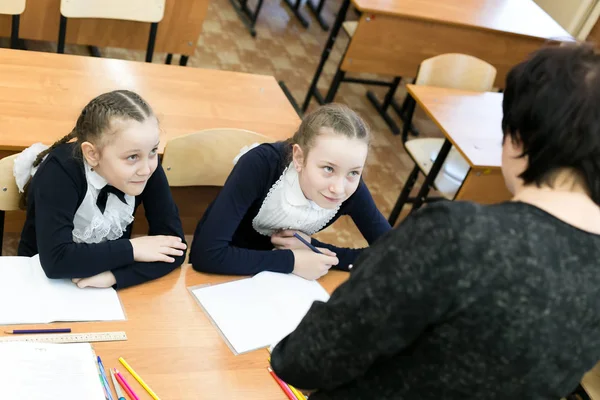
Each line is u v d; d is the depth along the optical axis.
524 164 0.74
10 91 1.99
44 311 1.21
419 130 4.14
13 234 2.35
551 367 0.72
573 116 0.68
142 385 1.13
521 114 0.71
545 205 0.71
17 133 1.85
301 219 1.60
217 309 1.36
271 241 1.62
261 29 4.59
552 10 5.25
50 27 3.01
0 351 1.06
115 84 2.20
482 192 2.68
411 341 0.72
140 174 1.37
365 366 0.74
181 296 1.38
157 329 1.26
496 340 0.68
